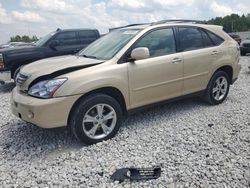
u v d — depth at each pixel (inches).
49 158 158.1
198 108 235.3
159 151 158.7
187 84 215.2
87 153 159.3
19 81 176.9
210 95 236.1
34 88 163.0
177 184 126.3
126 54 182.7
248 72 429.1
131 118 215.3
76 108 163.3
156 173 133.4
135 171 134.9
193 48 218.8
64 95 157.4
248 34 1541.6
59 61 187.6
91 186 128.0
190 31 220.5
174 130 189.0
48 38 388.2
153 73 191.6
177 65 204.2
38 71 168.7
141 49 173.9
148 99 194.2
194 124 198.8
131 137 180.1
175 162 145.1
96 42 221.1
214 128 189.5
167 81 201.0
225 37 245.8
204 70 224.4
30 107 157.1
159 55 197.6
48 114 155.6
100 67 172.1
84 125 166.7
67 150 167.5
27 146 174.2
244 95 276.5
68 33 399.2
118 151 160.7
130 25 225.0
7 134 194.5
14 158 159.9
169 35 206.8
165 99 204.8
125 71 178.5
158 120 209.8
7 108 260.5
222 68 242.7
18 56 348.2
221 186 123.3
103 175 135.9
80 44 407.2
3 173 143.3
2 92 343.0
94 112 170.7
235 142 165.3
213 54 229.0
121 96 181.3
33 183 132.3
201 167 138.8
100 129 175.8
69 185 129.3
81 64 171.2
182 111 228.7
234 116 212.2
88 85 163.8
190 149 158.9
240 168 136.6
